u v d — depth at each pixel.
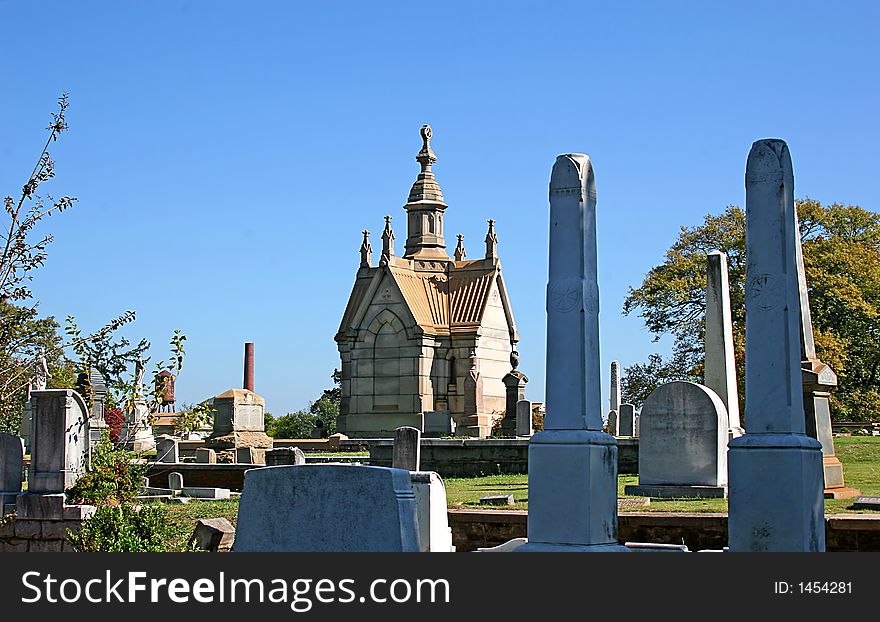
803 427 11.67
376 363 61.88
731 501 11.56
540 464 12.02
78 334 20.86
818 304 57.47
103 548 16.03
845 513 16.66
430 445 33.00
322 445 50.62
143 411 46.75
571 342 12.13
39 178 20.81
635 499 19.77
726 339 23.45
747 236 11.84
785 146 11.86
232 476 29.86
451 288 64.69
